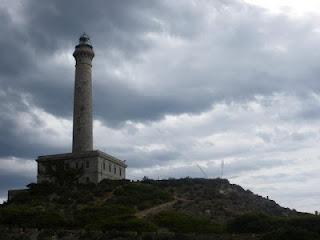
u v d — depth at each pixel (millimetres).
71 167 120812
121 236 64500
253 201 110875
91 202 97500
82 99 128875
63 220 78812
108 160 125125
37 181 120938
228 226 75875
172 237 63469
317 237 62625
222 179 128000
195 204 98125
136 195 101250
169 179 125938
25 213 81500
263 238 63281
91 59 133125
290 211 106312
